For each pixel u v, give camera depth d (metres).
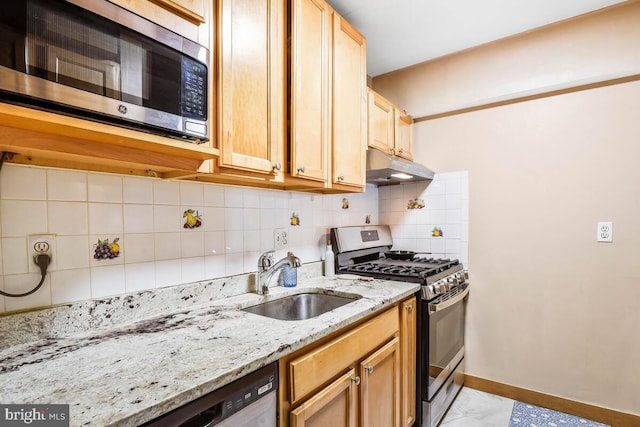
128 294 1.14
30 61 0.63
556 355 2.06
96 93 0.72
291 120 1.36
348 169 1.72
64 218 1.01
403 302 1.68
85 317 1.03
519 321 2.18
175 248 1.30
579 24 1.88
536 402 2.12
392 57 2.34
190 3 0.93
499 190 2.26
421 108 2.45
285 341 0.95
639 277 1.83
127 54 0.77
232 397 0.78
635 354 1.84
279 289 1.66
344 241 2.18
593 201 1.95
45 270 0.96
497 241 2.27
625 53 1.77
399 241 2.69
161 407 0.63
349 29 1.73
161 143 0.86
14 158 0.91
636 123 1.83
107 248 1.11
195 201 1.37
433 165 2.53
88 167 1.06
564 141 2.04
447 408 2.04
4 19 0.60
